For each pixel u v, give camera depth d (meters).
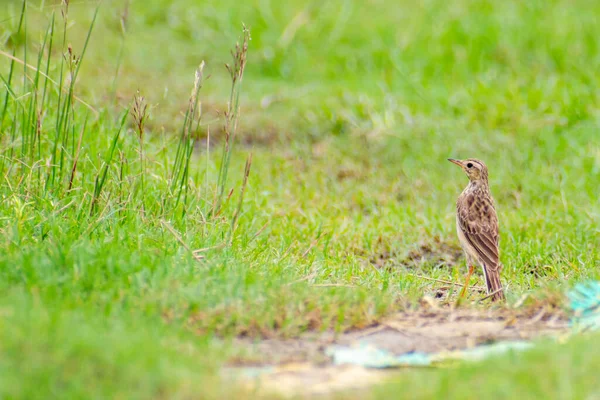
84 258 9.43
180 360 7.59
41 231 10.41
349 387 7.58
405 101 20.16
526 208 15.13
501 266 11.86
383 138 18.20
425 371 7.86
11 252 9.76
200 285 9.27
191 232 11.06
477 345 8.77
